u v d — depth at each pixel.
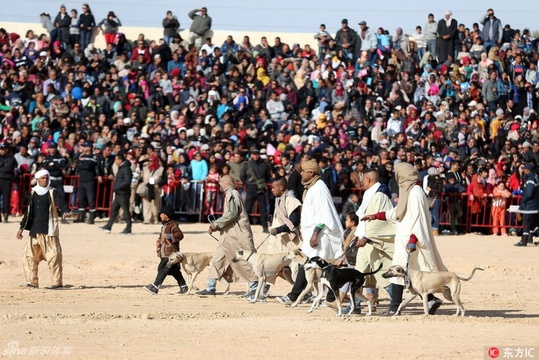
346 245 28.45
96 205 58.03
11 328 24.42
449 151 59.81
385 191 27.77
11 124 65.44
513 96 68.88
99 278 36.59
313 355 21.33
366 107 66.19
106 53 73.75
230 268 31.55
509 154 59.31
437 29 73.06
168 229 32.41
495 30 73.06
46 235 33.19
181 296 31.95
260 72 70.69
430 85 68.75
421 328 24.83
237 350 21.80
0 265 38.84
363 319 26.20
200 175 58.28
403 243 26.50
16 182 58.88
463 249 48.44
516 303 31.19
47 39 74.75
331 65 70.69
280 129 64.00
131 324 25.22
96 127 63.22
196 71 70.50
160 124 63.66
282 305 29.67
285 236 30.75
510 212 55.62
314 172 29.20
